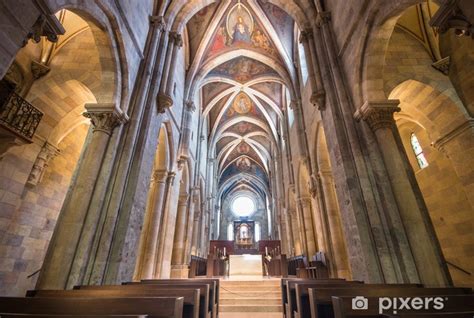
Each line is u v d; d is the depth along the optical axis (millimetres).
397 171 5637
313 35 9398
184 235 14625
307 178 12812
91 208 5684
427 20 7664
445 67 7348
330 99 7598
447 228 8734
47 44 8062
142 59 8000
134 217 6363
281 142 21391
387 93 6996
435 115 7586
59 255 5098
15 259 7809
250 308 7539
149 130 7461
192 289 3344
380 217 5609
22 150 7484
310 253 12648
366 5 6215
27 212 8305
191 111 14148
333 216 9898
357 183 6180
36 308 2312
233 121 24156
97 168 6012
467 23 3328
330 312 3426
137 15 7594
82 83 7801
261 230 36656
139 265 9391
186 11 10578
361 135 6551
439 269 4824
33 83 7684
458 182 8422
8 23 3264
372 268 5238
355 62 6758
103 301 2268
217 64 16109
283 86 18844
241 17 14703
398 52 7629
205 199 21484
